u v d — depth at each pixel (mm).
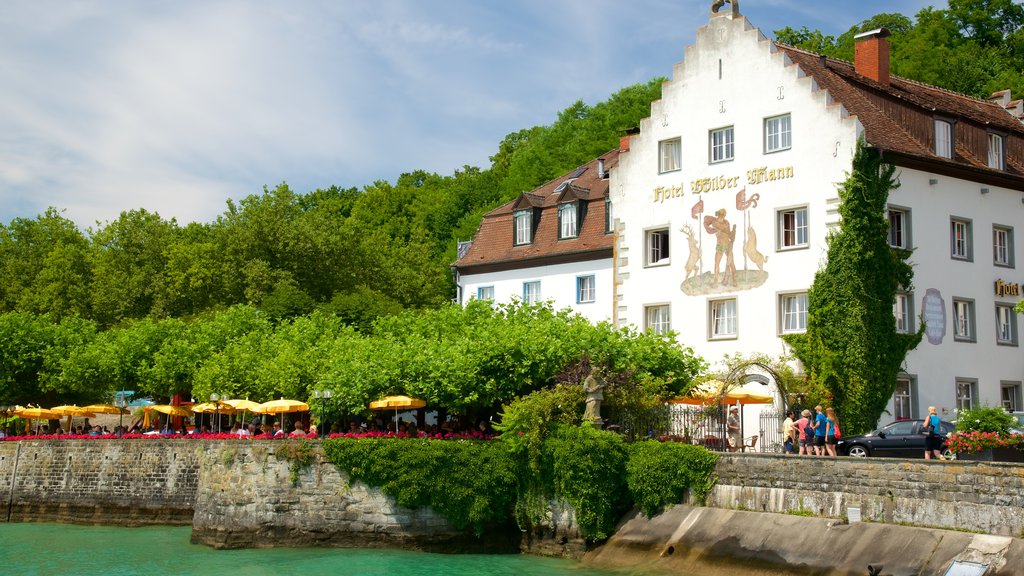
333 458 41562
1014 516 27672
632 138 53469
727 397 42906
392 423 48531
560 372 41812
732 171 49281
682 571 33875
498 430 43219
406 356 43688
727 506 34969
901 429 38375
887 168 45656
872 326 44469
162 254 80688
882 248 45031
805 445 38188
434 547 40344
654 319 52094
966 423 32281
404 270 88375
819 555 30750
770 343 47219
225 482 43156
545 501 39062
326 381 45156
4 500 55750
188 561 39812
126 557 41406
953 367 47219
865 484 31312
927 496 29750
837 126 45594
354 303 70125
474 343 42906
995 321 49312
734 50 49594
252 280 75250
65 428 67938
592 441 37562
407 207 117875
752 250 48188
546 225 61656
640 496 37094
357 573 36281
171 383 59469
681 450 36500
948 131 48938
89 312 78875
